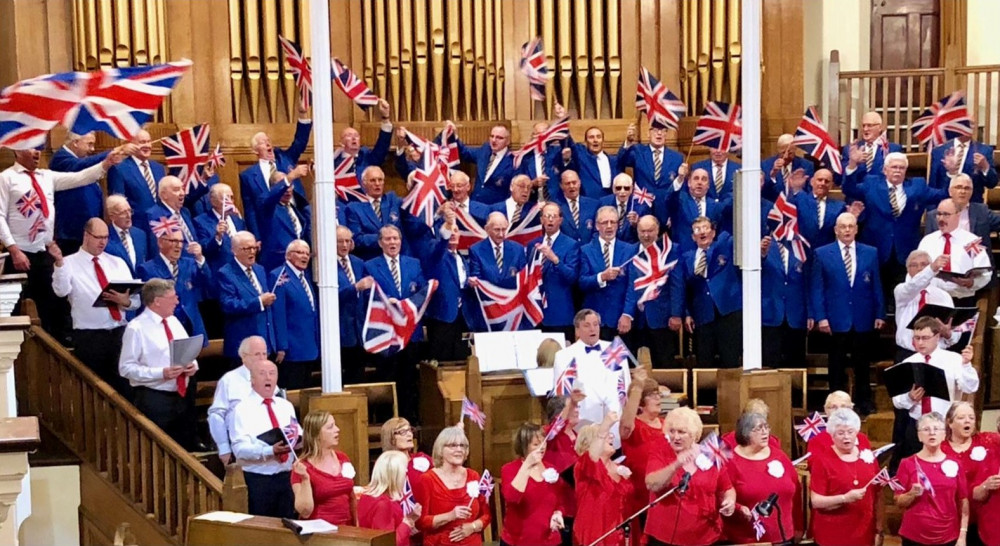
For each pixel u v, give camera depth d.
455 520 6.33
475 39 10.75
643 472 7.01
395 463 6.20
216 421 6.64
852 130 11.77
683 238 9.30
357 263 8.64
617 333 8.98
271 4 10.39
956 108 9.98
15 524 5.10
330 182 7.49
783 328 9.29
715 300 8.95
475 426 7.78
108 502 7.62
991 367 9.47
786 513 6.60
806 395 8.72
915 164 10.89
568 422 7.00
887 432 8.91
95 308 7.88
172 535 7.32
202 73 10.34
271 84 10.47
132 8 9.98
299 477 6.02
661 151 9.91
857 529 6.64
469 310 8.91
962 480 6.86
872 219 9.45
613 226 8.88
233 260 8.25
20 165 8.30
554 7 10.86
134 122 6.91
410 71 10.68
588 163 9.87
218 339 9.11
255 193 9.12
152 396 7.45
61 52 9.97
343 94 10.57
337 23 10.55
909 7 12.08
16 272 8.24
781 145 9.64
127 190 8.83
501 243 8.84
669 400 7.94
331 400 7.36
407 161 9.88
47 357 7.96
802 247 9.10
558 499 6.94
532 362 7.98
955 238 8.89
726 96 11.06
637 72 11.02
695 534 6.41
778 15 11.04
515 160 9.78
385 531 5.48
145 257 8.38
